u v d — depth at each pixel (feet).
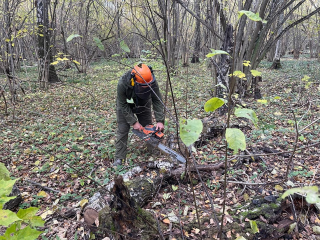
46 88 32.73
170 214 8.09
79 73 43.52
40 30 33.53
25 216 3.51
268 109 19.20
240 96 19.60
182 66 48.57
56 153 14.29
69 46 50.65
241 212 7.84
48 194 10.73
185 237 7.16
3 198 2.92
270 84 27.94
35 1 30.89
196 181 10.25
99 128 18.04
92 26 50.21
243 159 11.32
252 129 15.42
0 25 27.37
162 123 11.60
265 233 7.07
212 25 23.07
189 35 43.32
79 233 8.01
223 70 19.12
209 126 14.78
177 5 35.70
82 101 26.73
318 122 15.76
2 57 26.32
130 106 12.16
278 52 47.62
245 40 19.72
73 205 9.65
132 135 15.98
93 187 10.88
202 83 32.14
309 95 21.25
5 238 2.97
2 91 21.45
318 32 45.14
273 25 43.09
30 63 58.18
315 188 2.79
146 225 7.23
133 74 10.34
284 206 7.82
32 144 15.67
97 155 13.60
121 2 31.83
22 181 11.75
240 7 18.88
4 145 15.81
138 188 9.09
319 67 36.86
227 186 9.80
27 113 22.68
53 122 20.08
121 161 12.51
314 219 7.57
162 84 25.21
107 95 28.71
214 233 7.20
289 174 9.99
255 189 9.30
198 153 12.69
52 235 8.12
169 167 10.46
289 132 14.33
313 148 12.16
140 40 46.01
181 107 21.34
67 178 11.87
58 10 52.19
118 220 7.02
